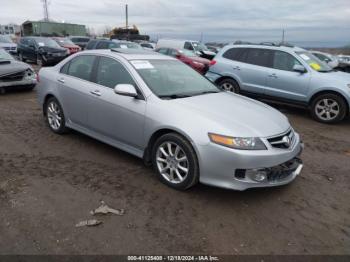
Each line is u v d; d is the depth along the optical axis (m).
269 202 3.56
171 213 3.23
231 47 9.02
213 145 3.26
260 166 3.26
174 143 3.57
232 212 3.32
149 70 4.31
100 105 4.37
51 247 2.67
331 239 2.99
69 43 20.75
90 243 2.74
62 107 5.15
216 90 4.70
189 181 3.51
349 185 4.16
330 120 7.36
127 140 4.15
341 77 7.37
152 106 3.77
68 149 4.81
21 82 8.95
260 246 2.83
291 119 7.73
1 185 3.62
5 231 2.84
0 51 9.56
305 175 4.38
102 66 4.59
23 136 5.34
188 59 14.31
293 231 3.07
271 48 8.28
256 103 4.40
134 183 3.81
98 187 3.68
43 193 3.50
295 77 7.71
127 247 2.72
